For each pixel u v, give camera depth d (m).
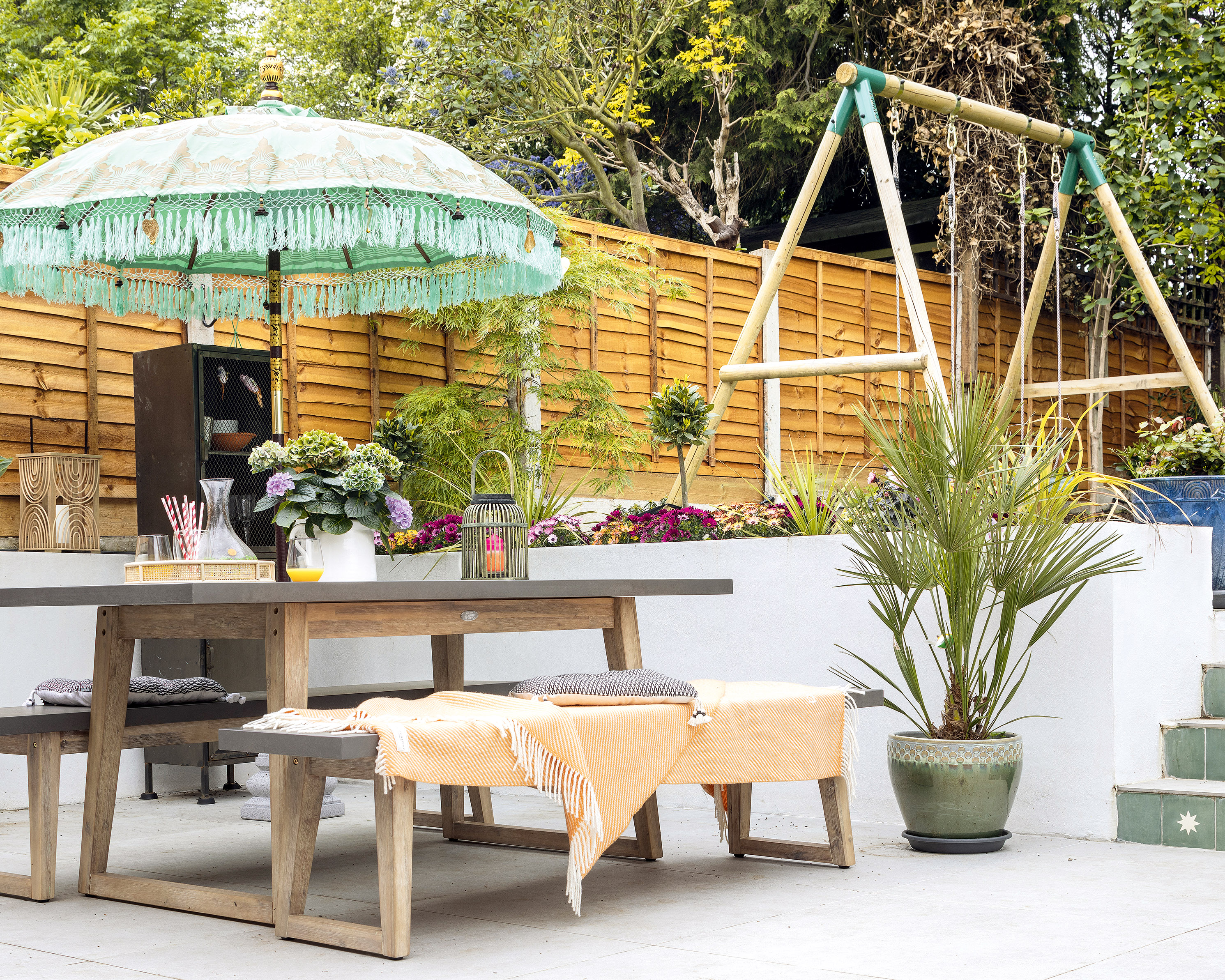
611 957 2.52
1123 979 2.29
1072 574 3.61
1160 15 6.99
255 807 4.52
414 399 6.44
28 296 5.24
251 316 4.84
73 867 3.65
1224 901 2.96
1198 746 3.91
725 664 4.57
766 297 5.43
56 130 6.75
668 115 15.95
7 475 5.17
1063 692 3.87
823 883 3.23
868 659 4.24
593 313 7.41
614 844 3.70
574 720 2.75
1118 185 7.50
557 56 12.94
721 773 3.09
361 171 3.37
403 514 3.41
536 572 5.04
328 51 18.81
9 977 2.44
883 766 4.20
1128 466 5.25
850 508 4.04
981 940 2.59
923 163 14.66
